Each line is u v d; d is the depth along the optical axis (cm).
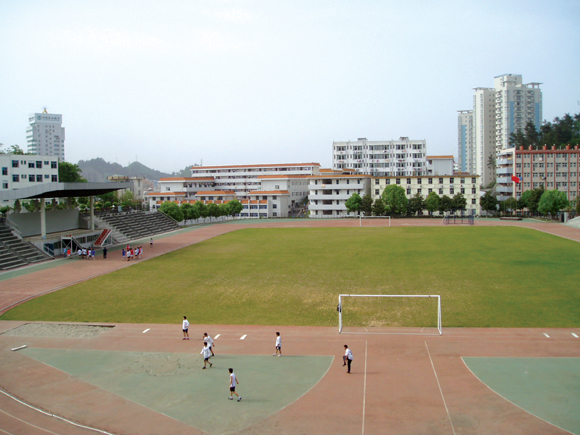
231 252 8344
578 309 4616
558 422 2573
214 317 4638
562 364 3344
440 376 3178
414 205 15912
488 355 3534
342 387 3044
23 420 2712
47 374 3338
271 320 4525
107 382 3192
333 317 4588
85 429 2603
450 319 4428
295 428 2556
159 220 12725
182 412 2764
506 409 2719
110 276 6425
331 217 16800
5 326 4425
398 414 2680
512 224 12569
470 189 16312
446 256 7469
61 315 4744
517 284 5581
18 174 10994
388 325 4316
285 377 3219
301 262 7244
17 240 7869
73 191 8344
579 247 8100
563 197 13712
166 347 3844
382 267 6725
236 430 2553
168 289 5694
